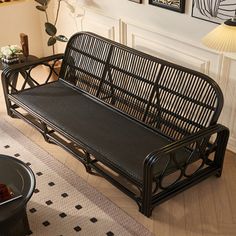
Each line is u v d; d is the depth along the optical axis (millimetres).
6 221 2312
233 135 3416
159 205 2926
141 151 2955
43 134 3588
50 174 3230
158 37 3670
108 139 3088
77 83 3914
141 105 3393
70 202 2953
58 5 4605
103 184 3125
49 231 2715
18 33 5039
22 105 3605
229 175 3225
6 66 3984
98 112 3469
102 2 4078
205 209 2896
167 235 2689
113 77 3576
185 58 3488
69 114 3422
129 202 2953
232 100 3281
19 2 4848
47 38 5145
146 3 3623
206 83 2977
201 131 2844
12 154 3469
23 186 2494
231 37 2426
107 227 2742
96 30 4316
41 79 4746
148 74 3334
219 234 2703
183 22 3389
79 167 3312
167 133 3234
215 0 3068
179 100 3146
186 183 2971
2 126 3861
